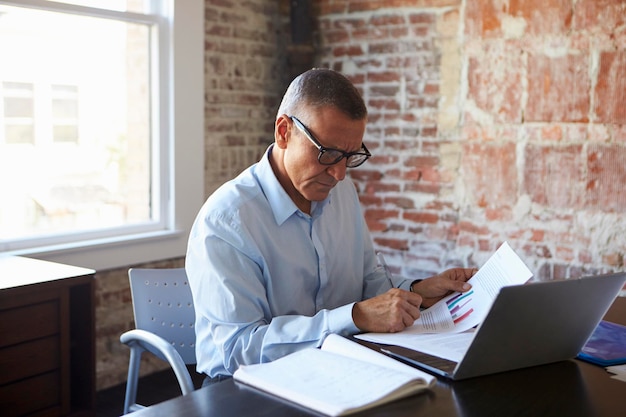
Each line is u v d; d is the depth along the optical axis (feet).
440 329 5.93
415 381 4.64
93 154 12.14
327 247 7.14
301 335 5.87
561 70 11.86
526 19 12.10
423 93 13.37
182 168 13.10
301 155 6.26
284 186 6.90
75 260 11.45
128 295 12.43
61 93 11.62
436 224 13.43
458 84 12.92
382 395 4.43
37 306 8.86
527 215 12.42
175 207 13.05
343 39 14.26
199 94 13.25
